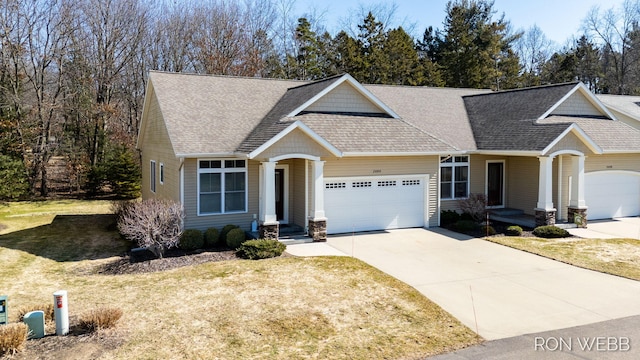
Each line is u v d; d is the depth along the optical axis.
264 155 16.92
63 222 24.36
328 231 19.25
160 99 19.86
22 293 12.89
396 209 20.44
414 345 9.29
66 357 8.55
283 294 11.98
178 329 9.86
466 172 23.23
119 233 21.19
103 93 38.12
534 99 23.89
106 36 37.31
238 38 44.34
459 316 10.79
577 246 17.47
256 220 18.83
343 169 19.20
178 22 44.19
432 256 16.02
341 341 9.41
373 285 12.71
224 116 20.06
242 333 9.70
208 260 15.28
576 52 57.34
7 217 25.75
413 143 19.95
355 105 20.98
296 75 49.16
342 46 46.94
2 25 32.66
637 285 13.04
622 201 24.03
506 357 8.77
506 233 19.70
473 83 49.81
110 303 11.47
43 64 34.91
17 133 32.72
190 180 17.62
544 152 19.56
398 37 48.12
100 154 37.06
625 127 24.23
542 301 11.79
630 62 55.41
